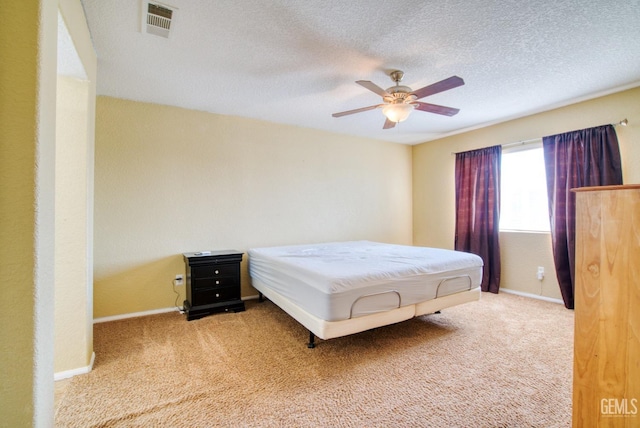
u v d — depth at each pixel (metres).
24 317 0.90
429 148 5.08
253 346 2.37
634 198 0.89
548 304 3.42
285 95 3.04
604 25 1.89
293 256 2.95
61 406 1.62
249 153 3.78
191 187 3.41
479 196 4.15
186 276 3.25
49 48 1.02
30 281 0.91
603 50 2.20
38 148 0.93
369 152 4.88
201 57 2.29
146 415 1.55
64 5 1.35
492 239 4.00
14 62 0.89
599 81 2.73
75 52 1.61
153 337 2.54
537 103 3.29
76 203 1.95
